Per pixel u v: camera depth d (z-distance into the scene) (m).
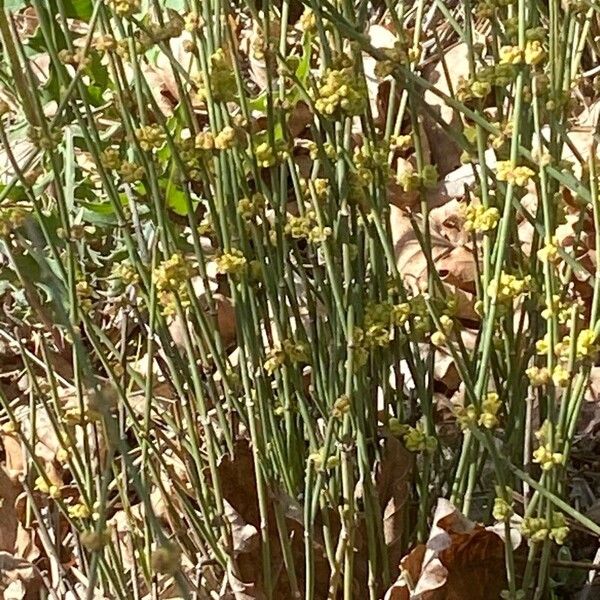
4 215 0.47
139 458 0.59
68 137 0.67
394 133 0.58
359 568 0.53
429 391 0.50
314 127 0.48
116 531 0.53
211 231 0.54
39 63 0.81
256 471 0.50
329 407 0.50
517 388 0.51
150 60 0.78
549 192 0.46
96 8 0.48
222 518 0.51
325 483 0.49
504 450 0.52
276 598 0.53
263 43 0.47
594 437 0.60
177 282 0.48
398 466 0.52
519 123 0.44
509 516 0.47
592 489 0.59
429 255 0.49
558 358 0.48
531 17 0.48
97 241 0.72
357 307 0.49
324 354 0.51
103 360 0.49
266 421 0.51
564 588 0.54
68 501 0.60
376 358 0.51
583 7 0.49
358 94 0.46
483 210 0.46
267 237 0.49
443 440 0.58
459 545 0.50
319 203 0.47
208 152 0.49
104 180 0.49
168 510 0.52
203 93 0.48
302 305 0.60
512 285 0.46
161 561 0.39
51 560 0.58
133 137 0.48
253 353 0.50
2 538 0.60
